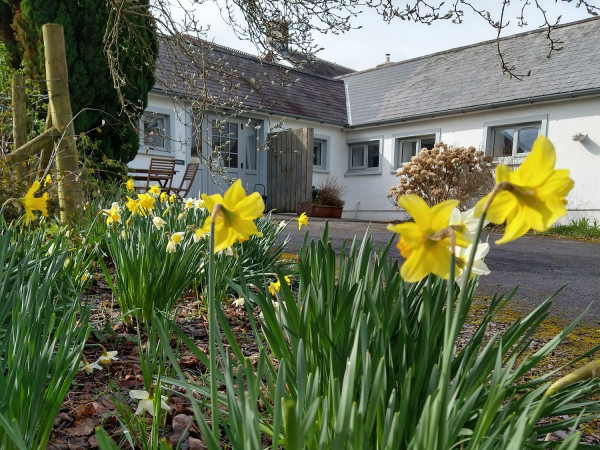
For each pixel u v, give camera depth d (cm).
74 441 131
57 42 383
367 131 1323
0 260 172
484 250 86
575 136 945
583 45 1085
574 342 229
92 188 452
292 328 123
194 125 380
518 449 65
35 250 222
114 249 239
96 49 614
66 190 370
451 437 86
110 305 256
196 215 369
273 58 355
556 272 461
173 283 229
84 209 381
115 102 651
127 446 130
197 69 378
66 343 118
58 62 385
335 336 116
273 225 405
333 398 91
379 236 688
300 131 1165
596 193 928
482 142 1095
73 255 250
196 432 141
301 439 64
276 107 1204
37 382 105
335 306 129
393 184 1270
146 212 321
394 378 107
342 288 128
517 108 1034
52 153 383
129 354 193
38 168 393
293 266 361
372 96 1429
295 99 1307
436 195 956
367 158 1361
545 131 995
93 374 174
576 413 118
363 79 1567
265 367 121
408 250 65
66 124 389
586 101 936
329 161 1343
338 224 934
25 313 120
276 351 124
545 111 994
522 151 1055
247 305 126
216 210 71
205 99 367
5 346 133
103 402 152
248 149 1208
